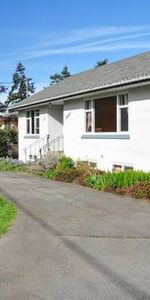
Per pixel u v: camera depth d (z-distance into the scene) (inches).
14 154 1353.3
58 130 1040.2
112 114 745.6
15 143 1359.5
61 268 272.8
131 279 253.8
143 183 539.8
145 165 648.4
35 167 898.1
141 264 279.1
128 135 687.7
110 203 486.0
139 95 657.6
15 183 682.8
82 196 537.0
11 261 286.4
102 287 242.2
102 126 778.8
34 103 1021.2
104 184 592.1
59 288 241.1
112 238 340.2
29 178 763.4
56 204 484.4
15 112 1315.2
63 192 573.6
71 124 888.3
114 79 696.4
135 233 353.7
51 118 1034.1
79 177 689.0
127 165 693.9
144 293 233.3
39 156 1029.8
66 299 226.4
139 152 661.9
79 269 271.0
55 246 319.9
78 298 227.5
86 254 300.2
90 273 263.9
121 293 233.5
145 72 613.6
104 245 321.4
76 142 866.8
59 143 1039.0
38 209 455.2
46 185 653.3
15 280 253.1
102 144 767.7
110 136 740.0
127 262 283.1
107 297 228.2
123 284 246.1
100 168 772.0
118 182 568.4
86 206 470.3
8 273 264.5
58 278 256.1
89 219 406.9
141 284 246.1
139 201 495.8
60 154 901.2
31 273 264.5
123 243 326.0
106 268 272.2
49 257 294.5
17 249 312.3
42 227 376.5
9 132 1354.6
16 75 2362.2
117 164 723.4
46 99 946.1
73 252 305.0
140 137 658.2
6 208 457.4
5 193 568.7
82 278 255.9
